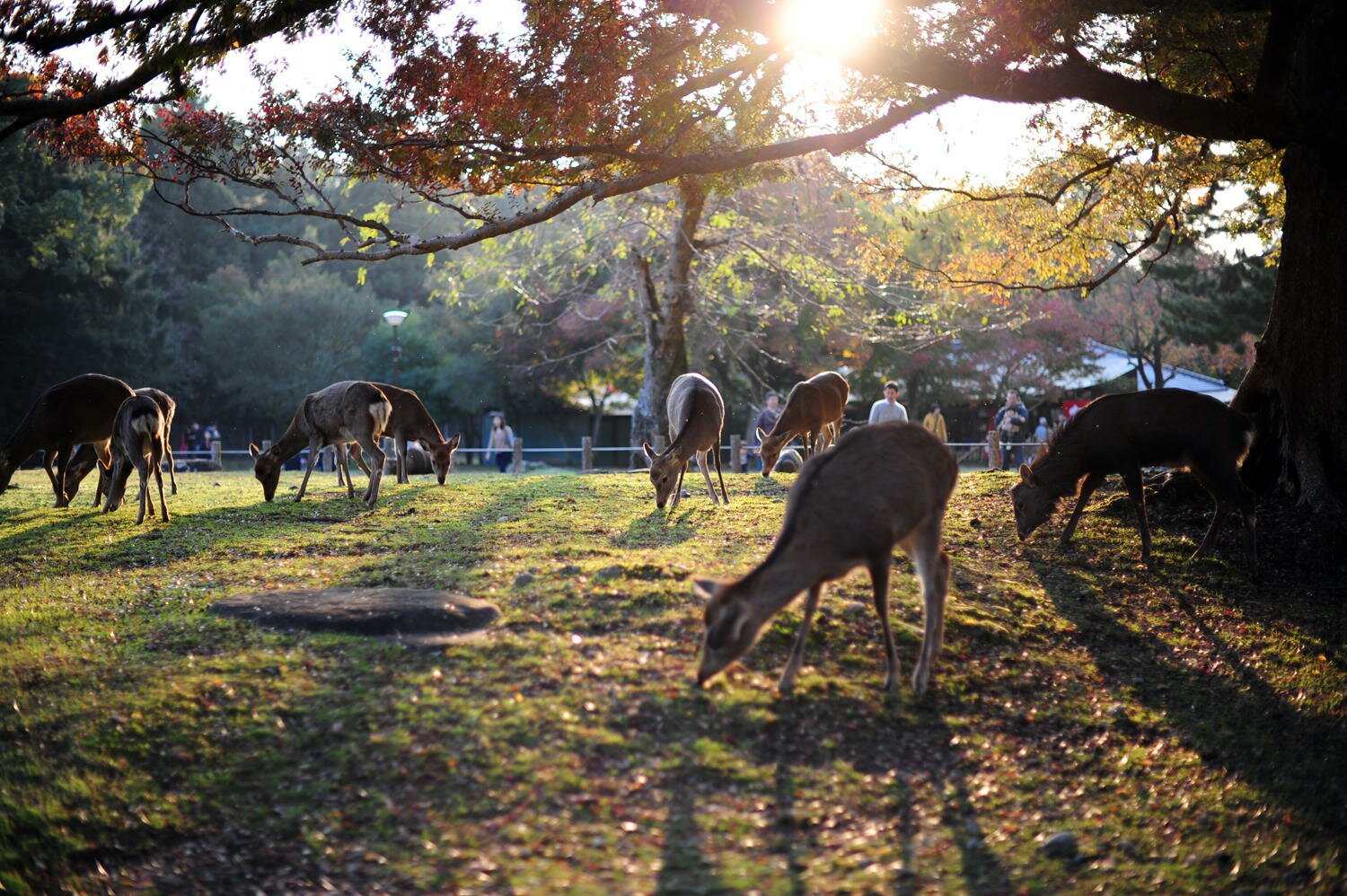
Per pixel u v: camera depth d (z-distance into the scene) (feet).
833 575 21.01
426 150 35.40
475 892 16.35
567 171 38.40
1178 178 48.26
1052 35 31.94
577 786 18.78
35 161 108.78
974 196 49.44
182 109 36.58
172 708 21.27
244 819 18.52
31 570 32.45
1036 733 22.76
